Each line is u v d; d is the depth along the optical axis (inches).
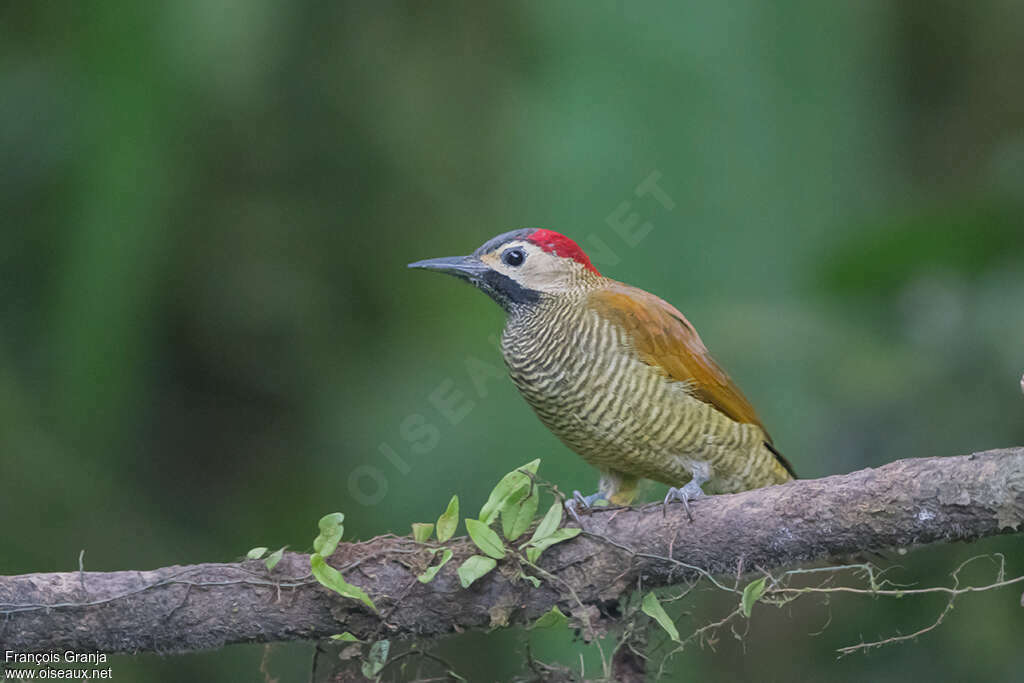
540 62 439.2
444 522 334.0
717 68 424.8
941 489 303.3
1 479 494.6
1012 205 440.1
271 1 553.0
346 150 625.3
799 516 319.0
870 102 441.7
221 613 328.2
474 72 619.5
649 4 427.8
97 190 490.6
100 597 325.7
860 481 314.3
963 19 576.1
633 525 334.0
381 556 333.1
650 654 357.7
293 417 601.3
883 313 452.4
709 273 426.0
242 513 578.2
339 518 327.3
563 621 331.9
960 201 451.5
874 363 441.7
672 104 425.1
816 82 431.2
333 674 343.9
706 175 423.5
